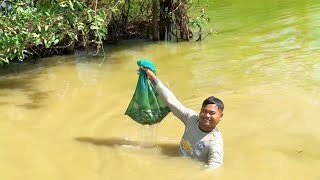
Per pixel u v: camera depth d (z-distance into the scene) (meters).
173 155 5.95
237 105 7.59
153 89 6.27
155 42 11.57
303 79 8.60
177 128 6.78
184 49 10.88
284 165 5.75
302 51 10.21
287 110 7.37
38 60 10.34
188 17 11.55
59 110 7.59
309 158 5.93
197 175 5.48
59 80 9.05
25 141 6.52
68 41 10.49
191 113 5.93
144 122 6.38
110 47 11.28
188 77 9.01
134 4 11.87
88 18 8.45
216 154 5.65
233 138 6.50
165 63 9.95
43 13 7.91
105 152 6.12
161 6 11.52
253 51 10.40
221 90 8.25
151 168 5.67
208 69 9.41
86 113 7.45
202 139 5.73
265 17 13.15
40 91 8.47
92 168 5.75
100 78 9.10
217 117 5.66
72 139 6.54
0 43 7.98
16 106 7.77
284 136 6.55
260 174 5.54
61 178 5.56
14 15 8.01
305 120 7.02
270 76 8.84
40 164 5.90
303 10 13.69
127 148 6.21
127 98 8.04
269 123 6.96
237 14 13.57
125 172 5.62
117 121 7.09
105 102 7.89
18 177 5.61
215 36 11.74
